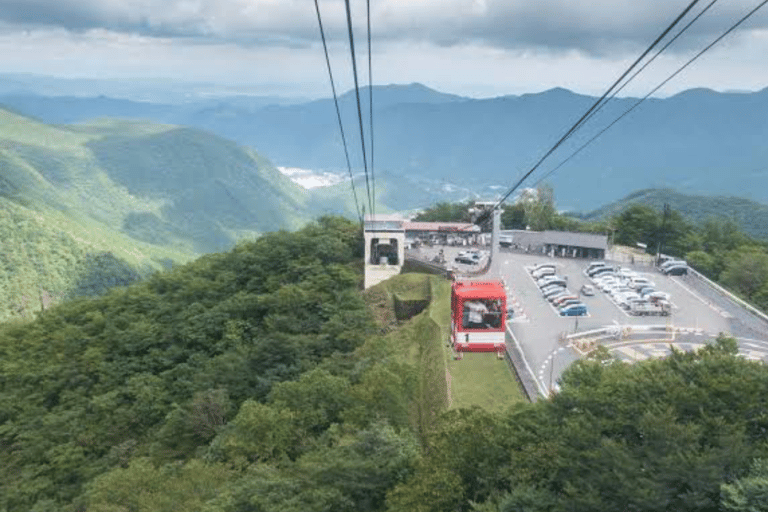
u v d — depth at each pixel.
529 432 34.66
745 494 25.02
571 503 28.41
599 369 38.31
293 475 42.66
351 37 13.54
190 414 68.06
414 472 37.47
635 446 29.62
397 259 97.81
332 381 55.84
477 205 86.88
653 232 143.50
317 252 103.56
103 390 88.50
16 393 94.31
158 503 46.59
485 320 55.16
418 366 62.47
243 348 80.69
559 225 154.88
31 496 70.38
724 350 36.69
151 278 128.62
